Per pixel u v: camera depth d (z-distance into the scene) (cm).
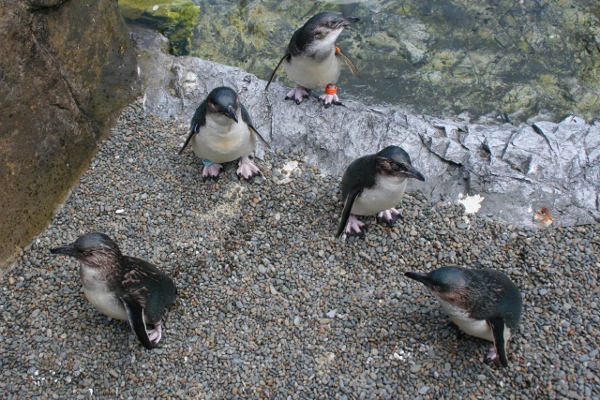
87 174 198
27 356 167
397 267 181
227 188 196
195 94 213
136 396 162
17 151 177
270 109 209
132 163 201
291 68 201
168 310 174
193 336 170
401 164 169
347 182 181
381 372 164
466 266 181
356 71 213
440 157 197
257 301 175
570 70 223
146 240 186
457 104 215
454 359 165
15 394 162
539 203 189
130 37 210
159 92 214
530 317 171
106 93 203
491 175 192
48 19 179
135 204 193
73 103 191
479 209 191
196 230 188
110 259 157
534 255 182
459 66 225
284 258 183
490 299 156
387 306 174
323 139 203
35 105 179
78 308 174
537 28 232
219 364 166
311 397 161
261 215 191
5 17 167
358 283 179
